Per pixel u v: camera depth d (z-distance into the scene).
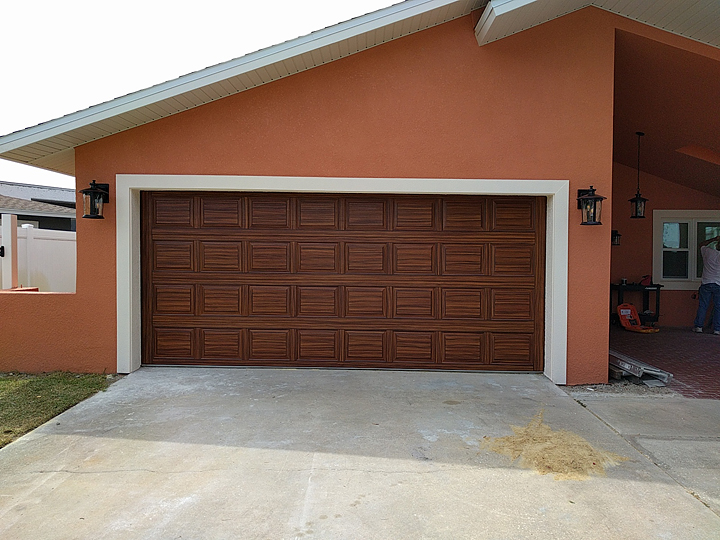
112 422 4.54
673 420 4.70
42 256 8.55
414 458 3.82
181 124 6.00
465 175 5.98
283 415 4.74
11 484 3.38
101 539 2.76
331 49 5.61
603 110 5.91
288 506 3.12
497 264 6.30
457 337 6.35
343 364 6.43
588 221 5.69
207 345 6.41
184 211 6.33
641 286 10.04
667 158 9.09
